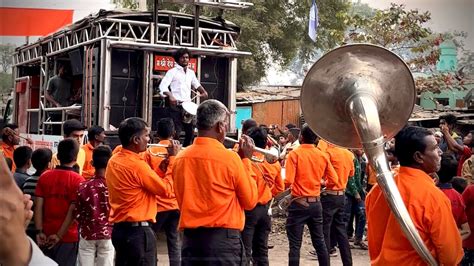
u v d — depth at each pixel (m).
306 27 19.80
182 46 8.09
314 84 3.41
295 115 16.48
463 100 12.48
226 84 8.58
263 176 5.61
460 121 10.73
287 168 6.11
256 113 16.28
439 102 12.66
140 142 4.48
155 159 5.35
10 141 6.74
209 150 4.01
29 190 5.04
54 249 4.98
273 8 19.28
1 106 13.30
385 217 3.15
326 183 6.52
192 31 8.44
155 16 7.94
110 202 4.53
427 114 12.16
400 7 11.65
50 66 9.84
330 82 3.38
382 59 3.31
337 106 3.37
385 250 3.08
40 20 9.96
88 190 4.91
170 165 4.68
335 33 12.49
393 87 3.34
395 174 3.22
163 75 8.01
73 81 9.66
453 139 6.96
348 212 8.40
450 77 11.84
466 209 4.80
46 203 4.92
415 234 2.80
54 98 9.55
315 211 6.16
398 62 3.28
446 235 2.95
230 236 4.00
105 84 7.56
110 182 4.46
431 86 11.75
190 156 4.02
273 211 9.61
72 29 8.89
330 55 3.30
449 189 4.59
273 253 8.08
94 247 5.01
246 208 4.13
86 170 6.36
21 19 9.80
